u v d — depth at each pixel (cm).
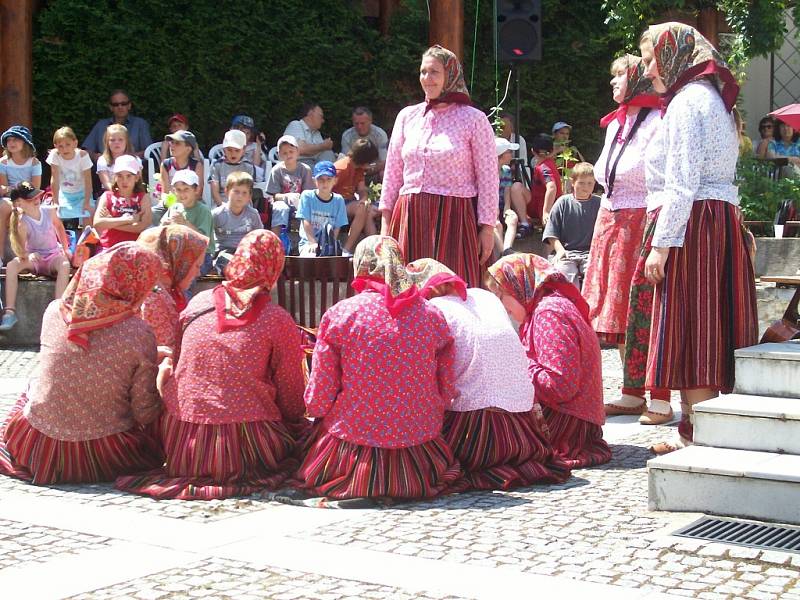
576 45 1504
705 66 530
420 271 533
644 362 608
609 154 669
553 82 1508
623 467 552
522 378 526
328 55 1448
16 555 411
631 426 655
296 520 457
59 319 520
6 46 1265
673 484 463
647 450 591
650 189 575
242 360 502
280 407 521
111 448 516
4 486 514
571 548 414
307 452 509
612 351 989
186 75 1408
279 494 488
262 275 509
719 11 1419
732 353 533
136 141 1287
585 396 556
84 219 1136
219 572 390
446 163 639
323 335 492
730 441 490
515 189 1140
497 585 374
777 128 1470
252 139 1230
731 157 536
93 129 1291
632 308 606
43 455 515
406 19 1464
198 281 980
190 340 507
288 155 1116
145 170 1247
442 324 500
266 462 505
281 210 1059
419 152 643
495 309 530
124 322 516
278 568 394
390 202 670
